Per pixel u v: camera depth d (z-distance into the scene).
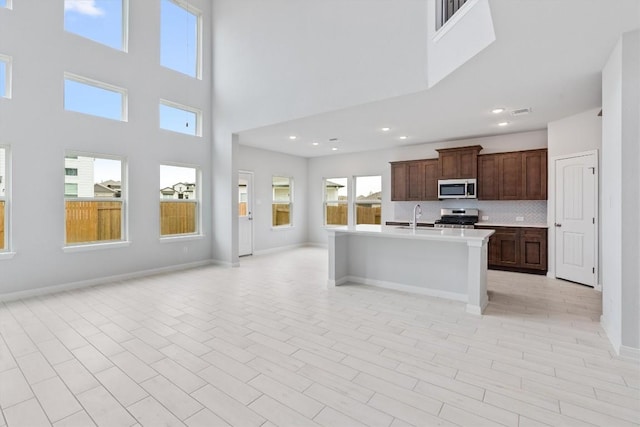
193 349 2.53
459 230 4.06
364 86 4.05
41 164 4.03
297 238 8.48
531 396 1.92
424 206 6.80
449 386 2.03
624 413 1.77
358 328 2.96
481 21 2.67
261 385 2.04
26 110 3.91
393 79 3.81
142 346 2.57
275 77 5.06
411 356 2.42
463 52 2.92
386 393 1.95
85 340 2.68
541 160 5.29
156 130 5.24
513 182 5.54
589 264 4.38
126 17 4.90
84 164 4.50
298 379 2.10
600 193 4.21
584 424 1.68
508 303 3.70
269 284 4.59
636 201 2.40
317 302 3.74
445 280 3.91
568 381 2.08
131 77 4.91
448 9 3.40
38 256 4.02
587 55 2.79
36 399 1.88
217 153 6.00
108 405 1.83
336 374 2.16
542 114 4.58
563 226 4.79
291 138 6.26
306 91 4.67
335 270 4.44
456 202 6.42
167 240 5.40
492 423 1.69
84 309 3.47
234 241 5.90
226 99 5.82
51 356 2.40
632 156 2.42
